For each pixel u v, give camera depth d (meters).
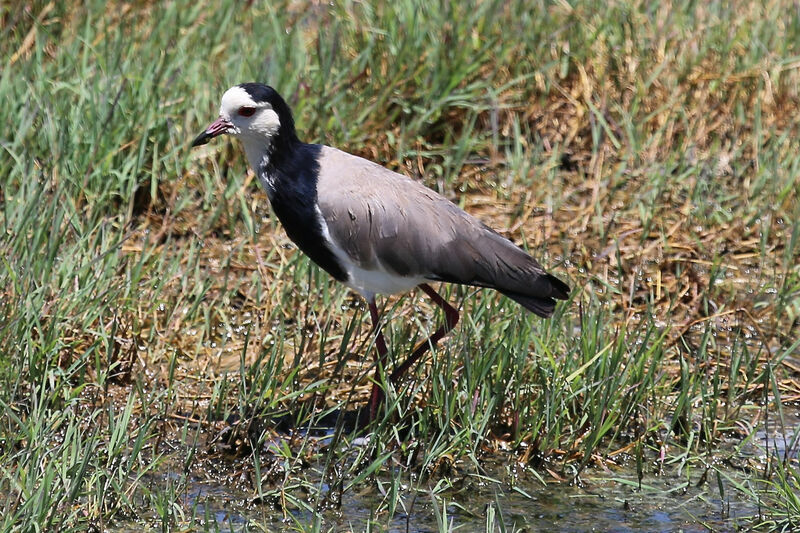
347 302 12.83
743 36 16.67
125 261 12.61
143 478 9.96
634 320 12.86
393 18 15.88
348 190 10.85
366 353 10.81
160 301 12.10
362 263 10.95
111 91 14.39
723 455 10.63
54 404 10.55
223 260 13.39
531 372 11.16
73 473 9.36
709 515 9.74
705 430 10.73
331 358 11.72
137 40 15.72
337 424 10.05
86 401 10.76
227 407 11.02
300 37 15.68
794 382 11.75
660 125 15.56
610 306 12.62
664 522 9.63
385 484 10.06
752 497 9.95
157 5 16.39
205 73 15.26
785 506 9.62
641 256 13.79
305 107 14.89
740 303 13.13
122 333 11.65
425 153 14.80
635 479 10.27
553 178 14.89
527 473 10.34
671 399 11.44
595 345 11.22
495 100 15.13
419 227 10.78
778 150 15.30
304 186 10.95
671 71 16.03
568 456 10.48
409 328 11.64
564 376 10.80
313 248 11.16
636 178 14.95
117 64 14.71
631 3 16.75
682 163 15.13
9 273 11.23
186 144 14.25
